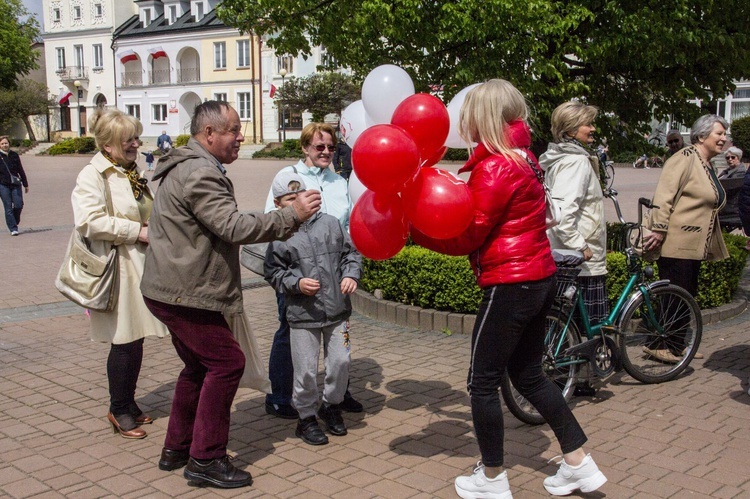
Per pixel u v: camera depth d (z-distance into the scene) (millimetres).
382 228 3400
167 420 4523
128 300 4156
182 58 56344
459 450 4035
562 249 4621
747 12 7004
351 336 6355
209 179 3422
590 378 4891
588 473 3402
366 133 3211
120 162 4246
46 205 18734
